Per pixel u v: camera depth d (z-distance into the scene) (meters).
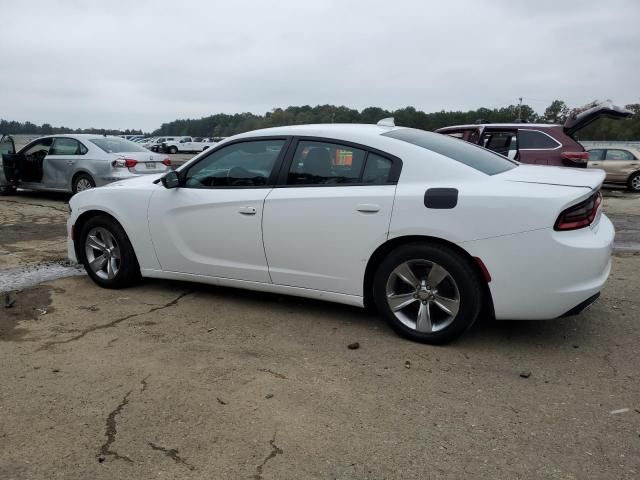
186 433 2.61
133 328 3.98
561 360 3.42
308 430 2.64
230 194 4.19
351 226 3.71
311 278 3.96
